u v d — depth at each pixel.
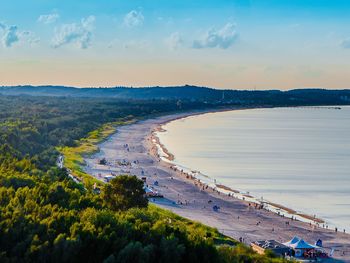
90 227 100.25
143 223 108.56
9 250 93.88
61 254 93.12
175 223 146.38
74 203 127.44
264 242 153.50
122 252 93.94
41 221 103.12
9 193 124.19
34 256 91.88
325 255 150.00
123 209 147.75
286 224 186.75
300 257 147.88
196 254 102.38
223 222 183.38
